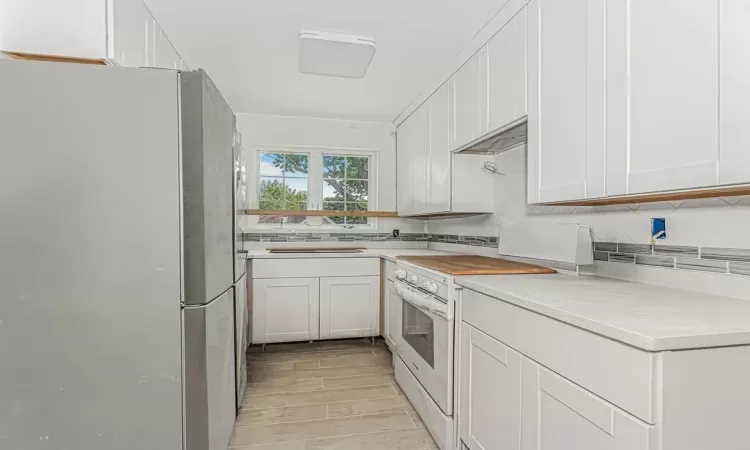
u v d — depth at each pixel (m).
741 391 0.85
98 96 1.17
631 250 1.53
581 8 1.33
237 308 2.04
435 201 2.75
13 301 1.13
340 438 1.90
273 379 2.62
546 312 1.09
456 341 1.71
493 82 1.92
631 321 0.91
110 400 1.19
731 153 0.87
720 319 0.92
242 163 2.32
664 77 1.03
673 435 0.80
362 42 2.11
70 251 1.16
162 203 1.21
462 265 2.08
